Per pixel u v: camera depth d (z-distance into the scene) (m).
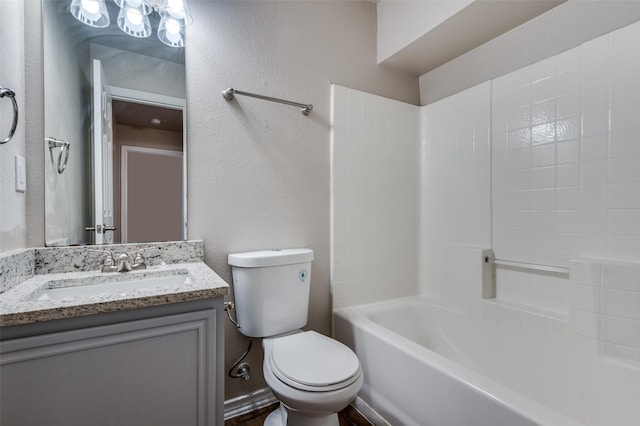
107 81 1.33
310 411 1.07
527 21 1.64
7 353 0.72
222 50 1.55
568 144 1.47
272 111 1.68
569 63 1.47
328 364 1.19
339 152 1.88
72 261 1.21
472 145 1.89
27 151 1.15
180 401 0.92
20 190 1.10
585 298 1.34
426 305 2.00
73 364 0.78
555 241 1.51
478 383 1.03
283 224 1.71
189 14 1.32
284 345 1.35
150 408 0.88
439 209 2.09
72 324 0.79
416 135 2.23
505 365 1.59
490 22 1.65
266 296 1.45
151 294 0.87
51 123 1.21
